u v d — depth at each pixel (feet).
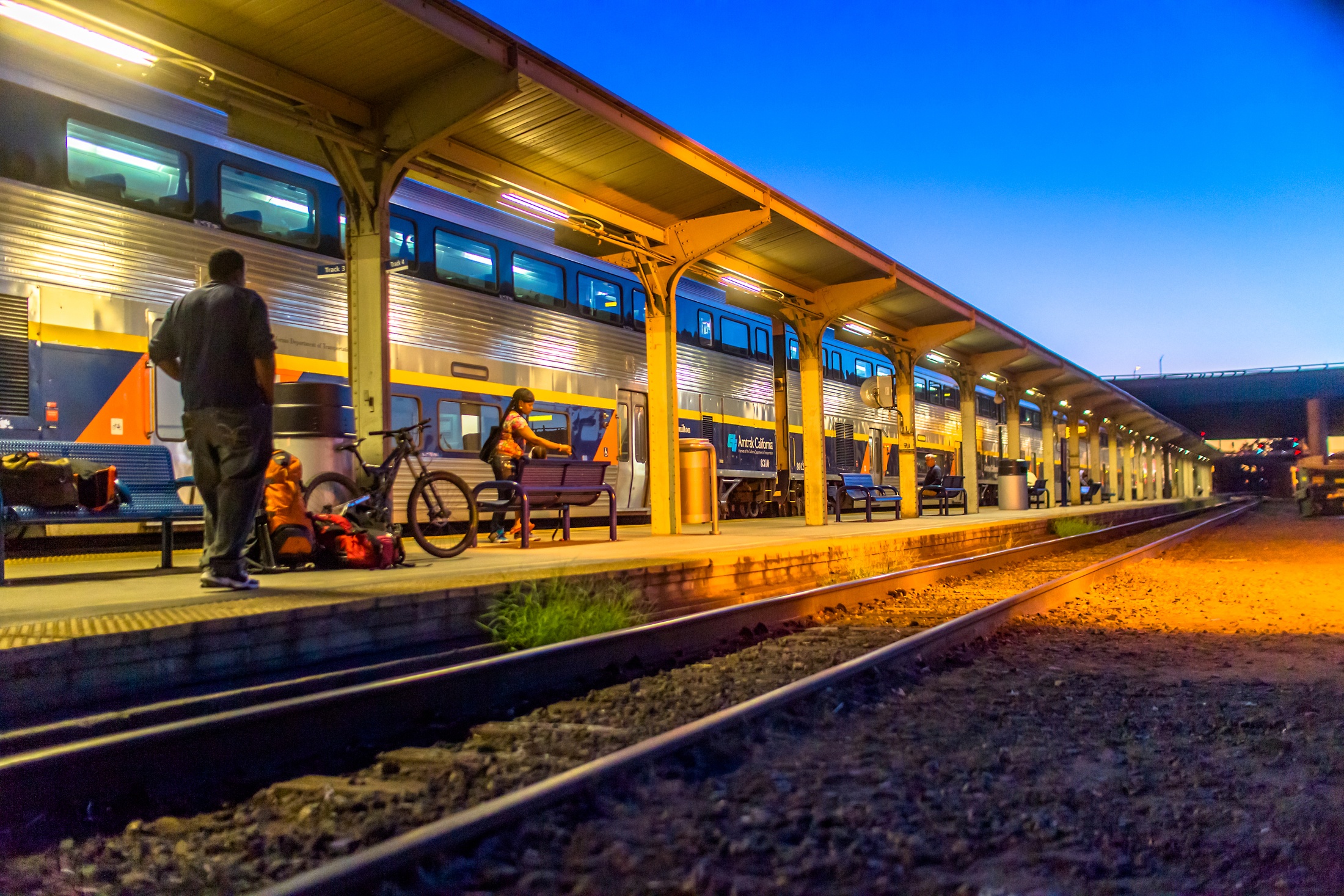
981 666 18.92
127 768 10.89
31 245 27.63
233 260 19.03
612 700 15.76
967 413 75.20
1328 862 9.09
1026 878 8.52
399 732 13.57
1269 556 48.19
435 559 27.81
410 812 10.15
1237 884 8.56
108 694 13.58
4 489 20.35
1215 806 10.59
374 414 28.14
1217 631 23.67
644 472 55.21
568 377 49.26
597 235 38.29
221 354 18.45
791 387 73.00
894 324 61.82
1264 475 378.32
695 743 11.78
